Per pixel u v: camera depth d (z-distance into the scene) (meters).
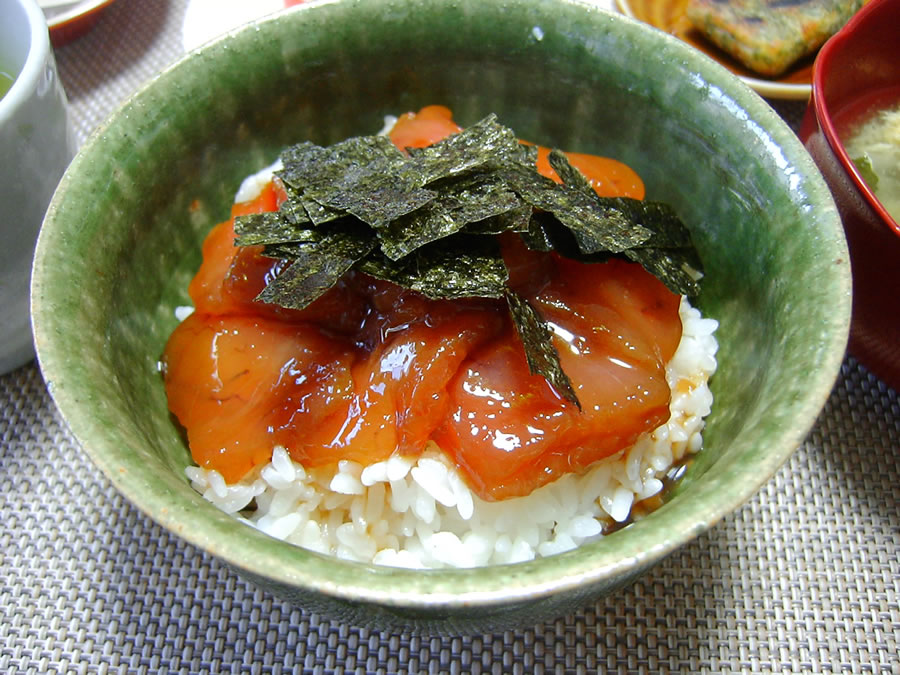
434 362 0.15
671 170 0.19
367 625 0.15
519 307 0.15
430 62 0.19
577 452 0.15
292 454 0.16
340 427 0.16
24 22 0.18
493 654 0.16
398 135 0.19
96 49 0.26
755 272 0.16
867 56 0.20
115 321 0.16
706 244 0.18
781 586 0.17
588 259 0.16
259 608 0.17
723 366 0.17
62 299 0.14
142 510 0.12
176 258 0.18
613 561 0.12
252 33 0.18
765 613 0.17
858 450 0.19
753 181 0.16
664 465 0.17
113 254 0.16
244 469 0.16
